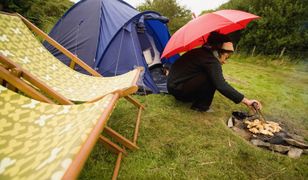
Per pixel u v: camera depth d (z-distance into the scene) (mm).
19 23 2238
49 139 902
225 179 1663
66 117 1086
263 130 2287
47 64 2182
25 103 1241
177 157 1857
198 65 2453
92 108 1028
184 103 2938
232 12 2562
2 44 1950
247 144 2107
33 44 2236
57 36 4031
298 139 2205
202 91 2596
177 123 2402
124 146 1867
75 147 622
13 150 909
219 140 2145
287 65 8984
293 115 2961
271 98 3764
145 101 2900
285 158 1937
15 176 718
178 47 2318
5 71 1249
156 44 4605
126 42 3408
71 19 4035
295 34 9352
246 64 9078
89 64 3459
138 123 2211
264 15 9938
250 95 3838
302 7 9352
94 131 713
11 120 1121
